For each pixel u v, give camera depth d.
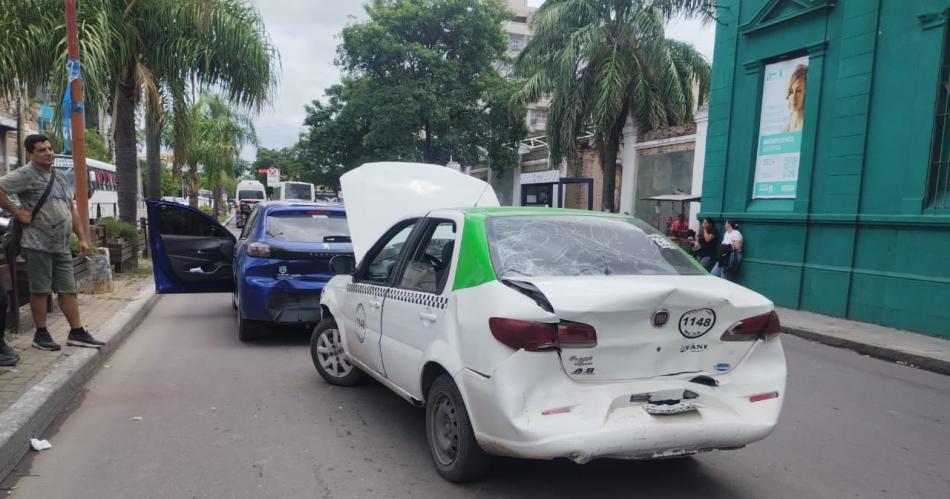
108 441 4.32
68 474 3.79
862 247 10.05
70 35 9.35
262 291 6.93
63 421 4.70
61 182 6.01
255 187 43.16
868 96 9.97
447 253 4.05
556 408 3.04
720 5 13.13
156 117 12.21
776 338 3.53
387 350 4.37
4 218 16.16
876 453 4.49
